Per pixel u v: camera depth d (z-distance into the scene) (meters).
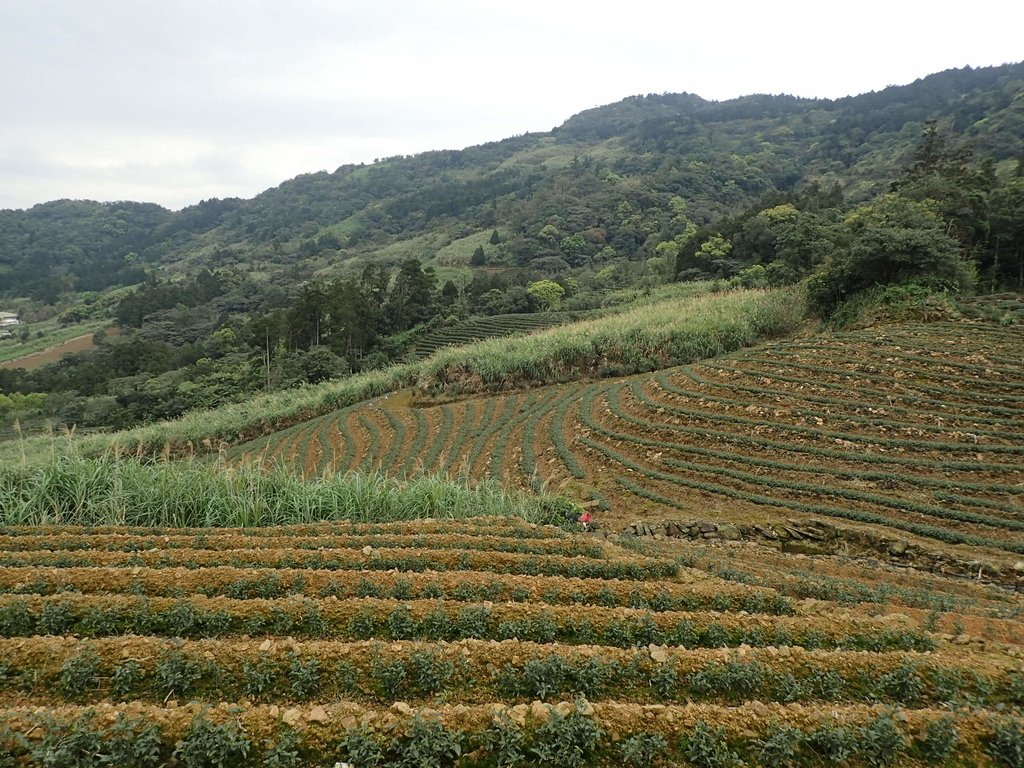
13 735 5.79
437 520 13.66
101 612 8.61
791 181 112.12
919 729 6.50
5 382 59.81
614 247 92.25
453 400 31.73
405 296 62.81
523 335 40.78
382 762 6.05
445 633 8.72
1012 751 6.24
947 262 26.14
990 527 13.55
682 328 30.42
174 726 6.17
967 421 17.53
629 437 20.80
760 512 15.41
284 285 98.12
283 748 5.96
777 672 7.65
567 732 6.21
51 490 13.26
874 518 14.26
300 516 13.86
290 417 35.59
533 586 10.11
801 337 28.41
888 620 9.19
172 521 13.46
